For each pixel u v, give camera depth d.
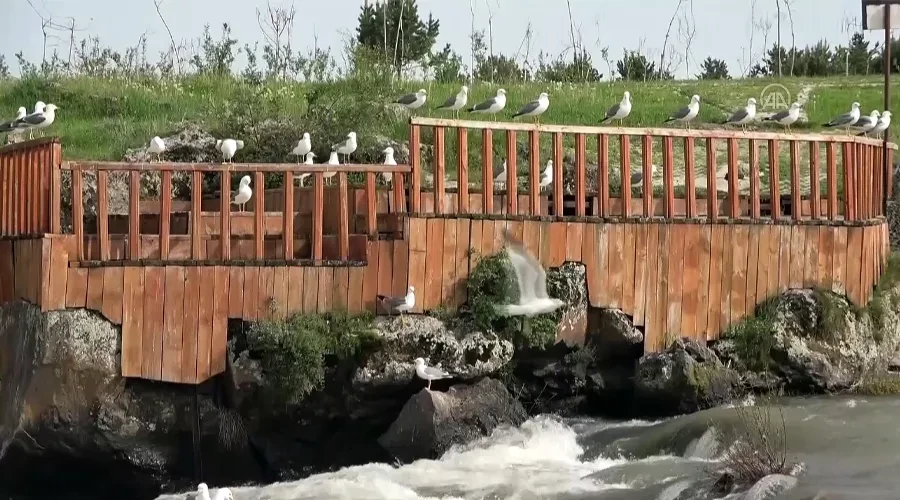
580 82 40.78
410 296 17.08
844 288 20.50
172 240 17.39
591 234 18.55
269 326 16.84
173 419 17.03
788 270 19.98
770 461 14.20
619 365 19.06
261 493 15.93
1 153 18.64
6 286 18.09
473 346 17.39
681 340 18.98
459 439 17.03
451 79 40.53
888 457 14.77
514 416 17.73
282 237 17.58
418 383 17.28
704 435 16.25
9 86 33.22
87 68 36.72
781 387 19.11
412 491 15.44
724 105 35.12
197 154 23.56
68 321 16.42
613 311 18.58
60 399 16.45
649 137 19.17
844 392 19.25
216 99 31.81
